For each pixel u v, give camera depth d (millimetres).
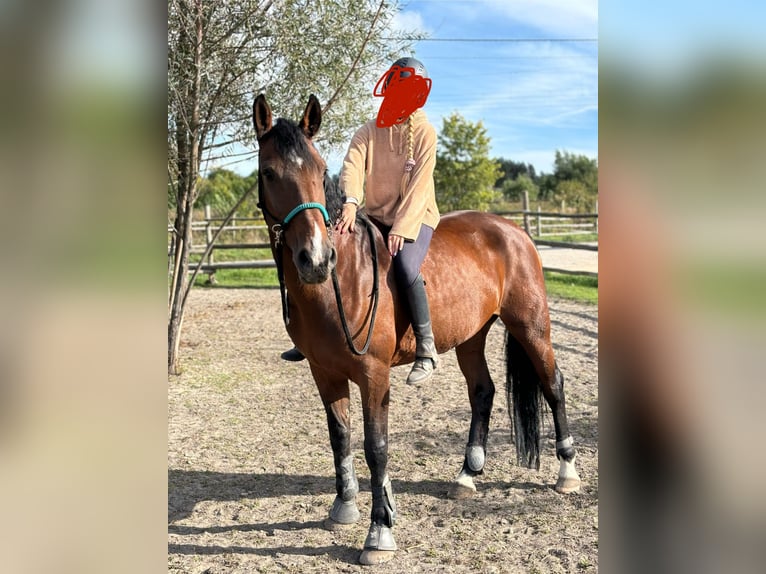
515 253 3479
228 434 4578
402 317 2867
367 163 2967
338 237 2674
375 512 2830
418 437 4383
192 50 5184
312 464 4004
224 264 12438
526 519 3170
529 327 3463
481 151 22938
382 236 2900
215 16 5234
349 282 2678
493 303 3334
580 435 4297
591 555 2799
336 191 2561
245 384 5938
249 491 3596
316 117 2627
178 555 2879
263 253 15758
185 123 5336
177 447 4309
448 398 5316
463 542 2961
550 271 12758
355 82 6172
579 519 3154
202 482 3719
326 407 3102
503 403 5195
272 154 2387
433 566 2762
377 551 2791
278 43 5266
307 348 2775
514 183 34094
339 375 2951
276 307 10102
